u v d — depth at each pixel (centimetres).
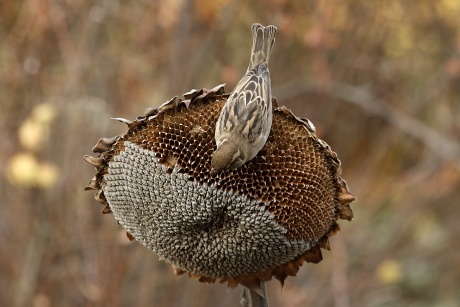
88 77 1276
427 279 1522
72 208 1205
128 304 1184
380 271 1371
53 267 1192
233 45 1423
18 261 1195
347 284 1335
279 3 1376
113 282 1163
